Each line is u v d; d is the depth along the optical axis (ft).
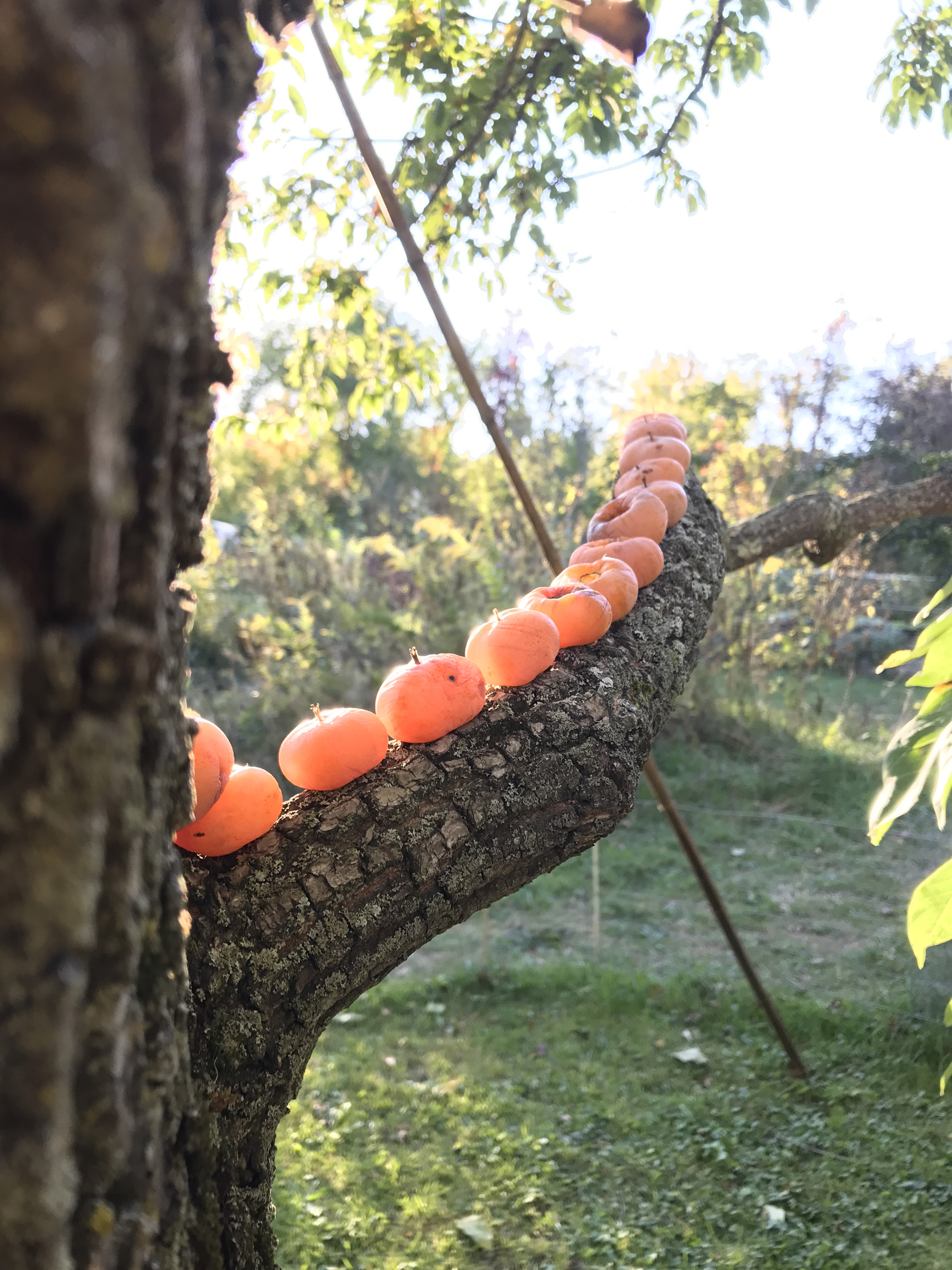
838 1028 11.35
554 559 8.46
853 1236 8.15
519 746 3.60
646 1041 11.47
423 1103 10.37
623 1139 9.68
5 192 1.04
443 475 33.24
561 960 13.52
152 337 1.40
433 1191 8.94
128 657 1.33
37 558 1.21
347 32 8.43
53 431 1.11
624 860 16.62
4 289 1.05
